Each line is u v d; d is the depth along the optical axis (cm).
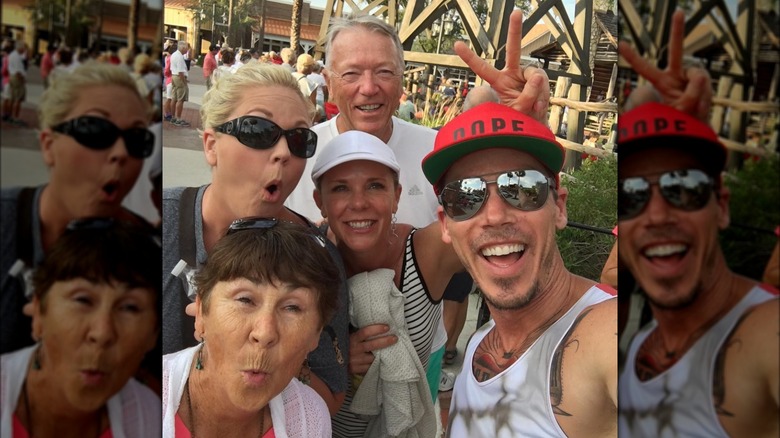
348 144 206
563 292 210
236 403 192
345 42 212
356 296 211
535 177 206
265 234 192
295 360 195
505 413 207
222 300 190
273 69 200
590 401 197
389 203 213
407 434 218
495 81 211
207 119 201
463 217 210
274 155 202
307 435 196
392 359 212
